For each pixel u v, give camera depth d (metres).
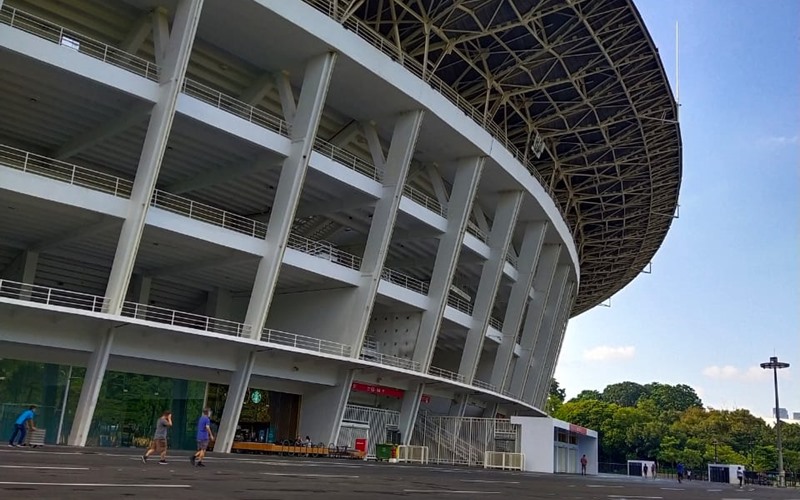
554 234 44.47
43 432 19.97
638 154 43.97
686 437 97.50
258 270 25.53
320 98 25.72
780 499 23.09
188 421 26.14
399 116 29.91
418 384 33.50
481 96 35.56
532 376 49.28
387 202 29.12
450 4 28.45
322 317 30.09
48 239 26.34
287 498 9.33
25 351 22.23
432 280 33.09
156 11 23.53
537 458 35.47
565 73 34.09
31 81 22.38
